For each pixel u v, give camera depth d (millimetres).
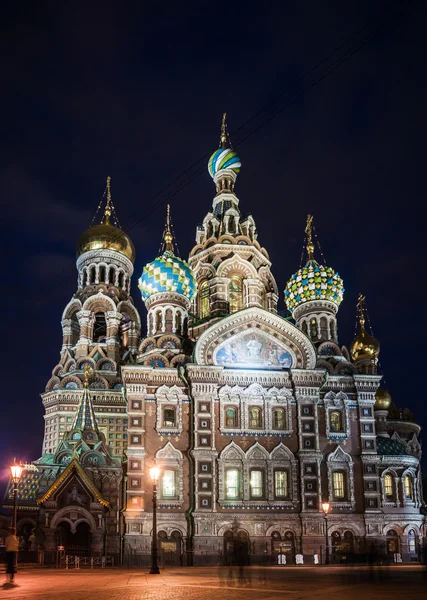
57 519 59844
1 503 66500
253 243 90188
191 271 80625
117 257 102250
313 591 24781
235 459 65250
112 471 66500
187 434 65938
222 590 25938
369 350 86375
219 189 96125
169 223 90875
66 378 90125
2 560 53500
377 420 84688
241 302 86188
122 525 63031
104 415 88312
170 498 63375
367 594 23078
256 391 67688
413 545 68062
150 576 38219
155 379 67312
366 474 67438
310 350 70000
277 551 63188
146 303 79250
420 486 76000
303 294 82625
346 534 65438
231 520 63000
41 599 22594
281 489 65438
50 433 88438
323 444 67875
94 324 102438
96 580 33875
